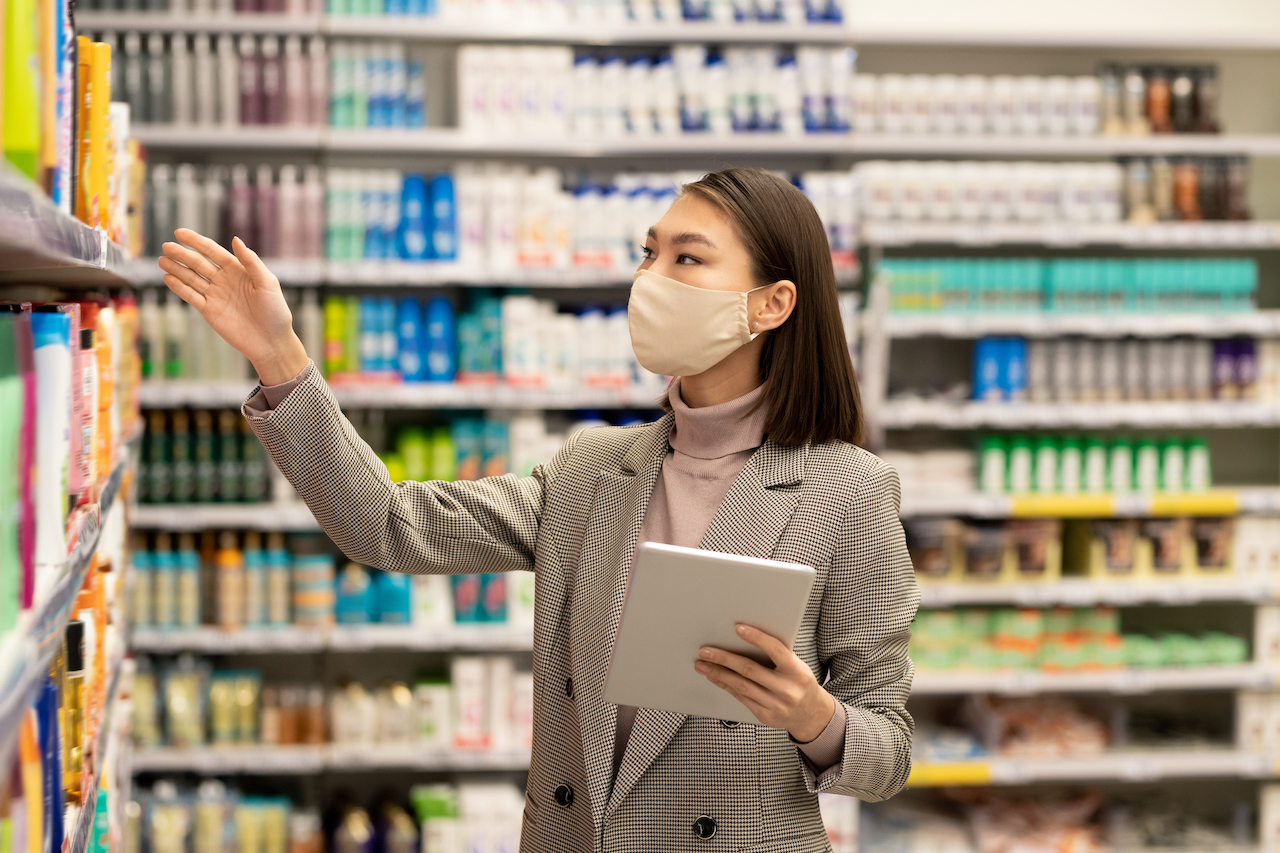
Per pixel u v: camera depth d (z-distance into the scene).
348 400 3.42
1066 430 4.10
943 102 3.77
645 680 1.24
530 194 3.56
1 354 0.90
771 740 1.41
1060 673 3.79
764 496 1.45
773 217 1.47
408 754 3.49
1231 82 4.27
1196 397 3.82
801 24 3.72
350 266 3.44
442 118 3.93
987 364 3.75
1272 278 4.29
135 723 3.40
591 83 3.62
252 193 3.46
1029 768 3.70
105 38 3.45
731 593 1.15
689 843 1.39
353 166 3.86
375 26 3.51
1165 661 3.90
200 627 3.47
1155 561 3.90
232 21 3.44
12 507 0.91
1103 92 3.88
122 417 2.18
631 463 1.57
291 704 3.50
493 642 3.52
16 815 0.93
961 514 3.94
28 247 0.89
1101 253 4.19
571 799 1.48
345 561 3.71
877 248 3.75
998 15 4.21
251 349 1.38
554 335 3.60
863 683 1.42
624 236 3.59
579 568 1.52
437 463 3.58
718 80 3.65
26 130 0.96
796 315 1.50
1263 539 3.92
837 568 1.44
